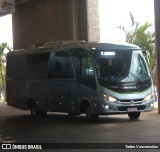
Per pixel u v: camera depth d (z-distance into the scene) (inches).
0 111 1069.8
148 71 733.3
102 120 749.9
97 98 696.4
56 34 1214.9
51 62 810.2
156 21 836.6
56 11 1211.9
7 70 954.7
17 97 919.0
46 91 824.3
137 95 706.8
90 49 714.8
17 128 670.5
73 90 749.9
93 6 1104.8
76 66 743.1
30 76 873.5
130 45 740.7
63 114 933.2
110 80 696.4
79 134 576.7
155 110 912.9
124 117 798.5
